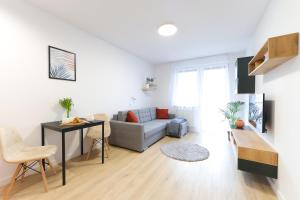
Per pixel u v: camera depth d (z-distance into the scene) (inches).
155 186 78.8
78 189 75.4
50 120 97.7
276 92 75.1
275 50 59.8
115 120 146.3
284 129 65.8
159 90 230.2
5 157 67.0
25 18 85.0
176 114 214.8
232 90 180.7
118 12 94.7
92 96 129.3
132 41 142.7
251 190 75.9
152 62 222.1
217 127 190.2
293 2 59.9
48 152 77.1
